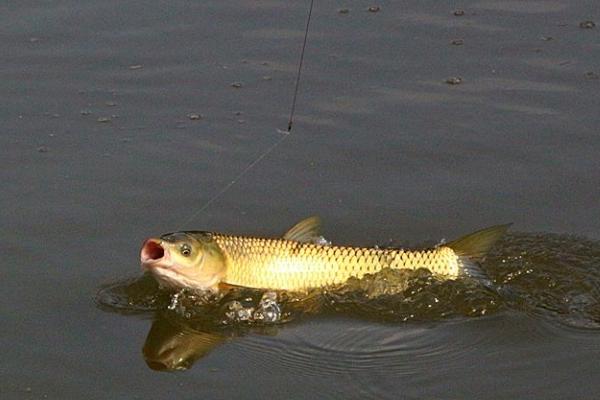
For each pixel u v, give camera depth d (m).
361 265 12.28
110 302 12.10
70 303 12.06
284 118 15.90
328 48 17.67
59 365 11.04
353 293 12.15
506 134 15.39
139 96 16.56
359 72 17.00
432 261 12.33
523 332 11.48
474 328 11.59
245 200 14.07
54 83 16.89
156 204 13.95
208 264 12.07
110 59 17.55
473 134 15.41
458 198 14.08
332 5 19.03
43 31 18.31
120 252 12.98
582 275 12.43
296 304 12.04
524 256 12.76
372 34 18.05
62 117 16.02
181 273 12.02
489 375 10.80
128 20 18.69
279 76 16.98
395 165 14.80
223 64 17.36
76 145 15.29
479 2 19.03
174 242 12.01
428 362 11.06
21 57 17.59
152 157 15.02
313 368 11.00
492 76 16.81
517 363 10.98
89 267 12.69
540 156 14.88
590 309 11.88
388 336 11.51
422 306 11.94
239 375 10.90
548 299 12.07
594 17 18.34
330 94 16.47
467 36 17.91
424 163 14.82
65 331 11.59
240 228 13.48
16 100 16.45
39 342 11.40
